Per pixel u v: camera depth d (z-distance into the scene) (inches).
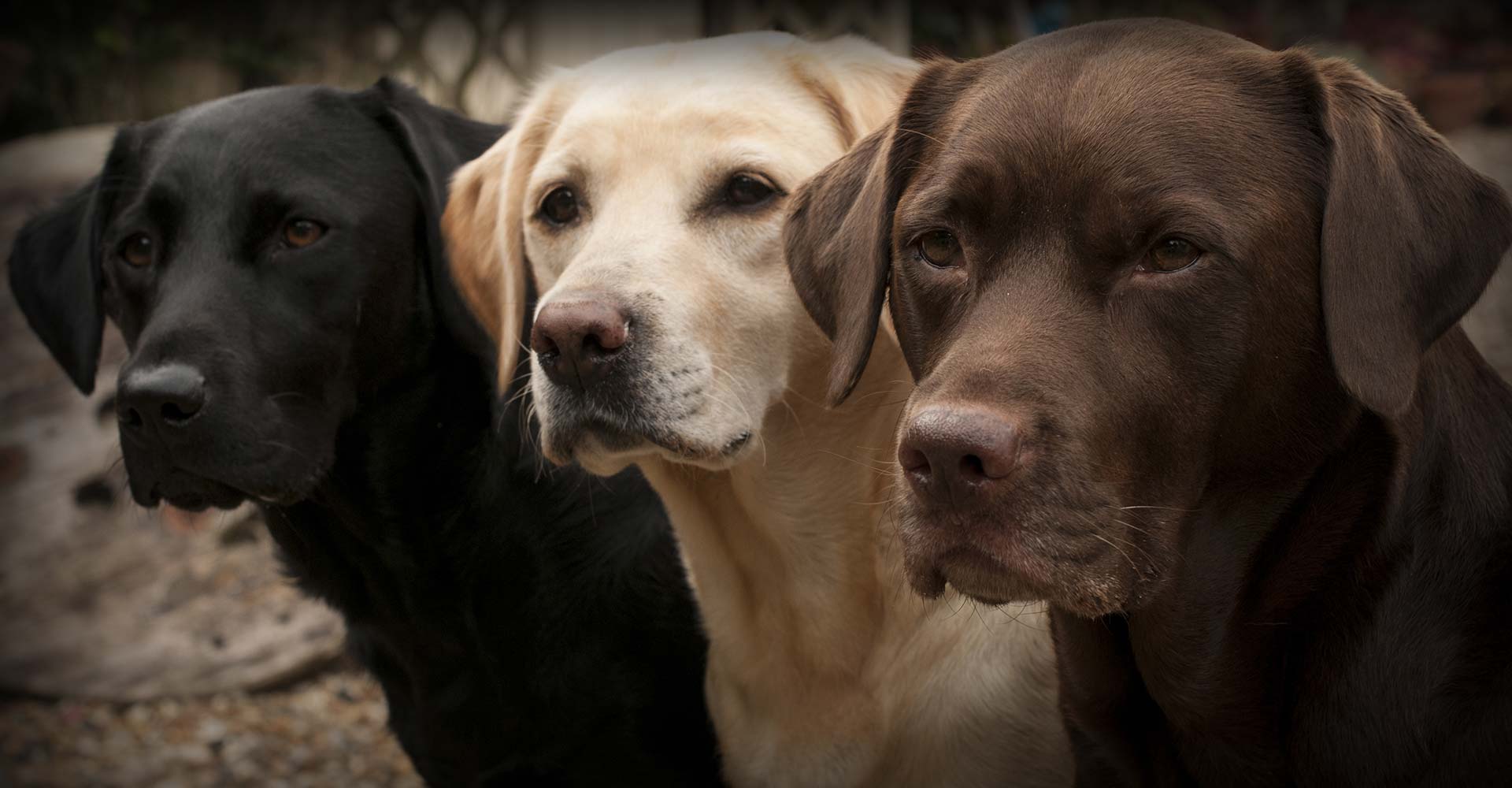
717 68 38.0
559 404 35.6
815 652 38.4
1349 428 31.6
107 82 98.3
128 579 58.5
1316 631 32.2
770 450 37.8
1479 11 136.2
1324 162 30.8
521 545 40.8
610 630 40.9
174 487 39.3
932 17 107.2
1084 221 30.2
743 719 39.7
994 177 30.8
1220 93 30.8
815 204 35.4
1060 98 30.9
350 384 40.6
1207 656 32.5
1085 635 33.5
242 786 51.4
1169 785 34.1
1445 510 32.1
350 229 40.2
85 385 42.2
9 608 57.7
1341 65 31.4
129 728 54.4
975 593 30.3
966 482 29.5
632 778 41.1
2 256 65.8
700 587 39.9
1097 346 30.0
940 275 31.6
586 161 37.4
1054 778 37.5
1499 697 31.4
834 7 89.4
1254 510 32.0
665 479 38.8
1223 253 29.8
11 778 51.8
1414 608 31.8
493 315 40.9
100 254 42.0
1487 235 30.8
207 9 100.7
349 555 42.4
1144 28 31.9
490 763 41.9
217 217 39.7
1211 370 30.2
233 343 38.8
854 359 33.7
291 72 98.3
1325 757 32.0
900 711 37.9
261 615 57.3
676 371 35.2
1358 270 30.0
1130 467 30.3
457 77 87.2
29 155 73.4
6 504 59.8
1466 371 33.1
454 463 41.2
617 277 35.4
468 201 41.3
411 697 43.0
